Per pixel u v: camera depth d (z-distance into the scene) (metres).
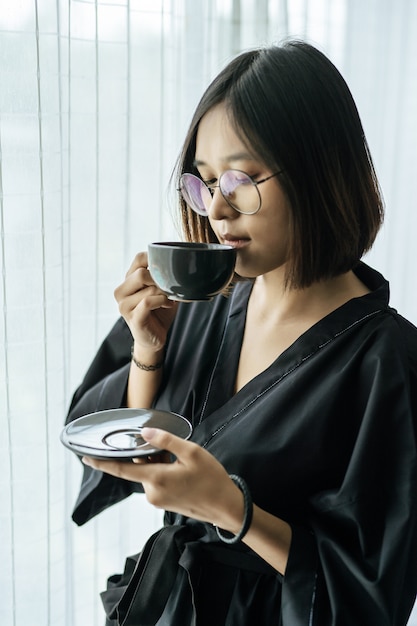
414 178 1.92
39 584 1.45
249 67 0.84
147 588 0.95
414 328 0.94
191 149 0.92
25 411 1.37
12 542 1.41
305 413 0.89
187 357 1.07
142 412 0.90
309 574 0.83
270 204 0.84
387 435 0.84
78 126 1.40
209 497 0.75
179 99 1.52
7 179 1.27
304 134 0.82
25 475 1.40
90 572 1.59
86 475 1.12
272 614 0.90
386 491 0.84
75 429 0.84
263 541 0.83
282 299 0.98
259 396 0.94
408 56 1.83
